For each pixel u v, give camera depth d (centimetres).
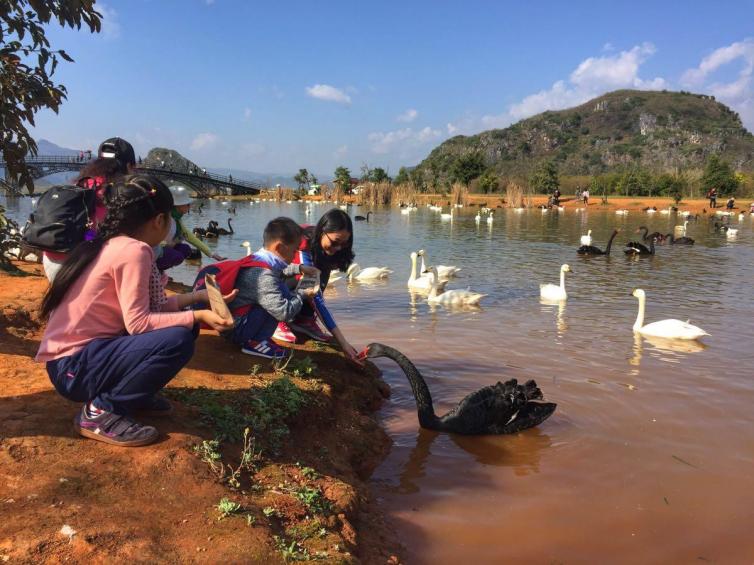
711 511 428
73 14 754
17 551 255
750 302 1249
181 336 332
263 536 298
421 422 577
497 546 381
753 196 6438
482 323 1027
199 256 1831
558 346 873
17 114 794
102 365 330
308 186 9281
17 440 335
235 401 446
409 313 1110
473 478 475
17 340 528
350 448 491
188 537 287
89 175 459
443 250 2253
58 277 331
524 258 2031
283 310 534
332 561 296
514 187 6062
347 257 642
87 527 276
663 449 528
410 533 392
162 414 394
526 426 568
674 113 14900
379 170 8525
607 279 1577
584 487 461
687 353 841
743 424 583
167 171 7800
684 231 3272
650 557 373
